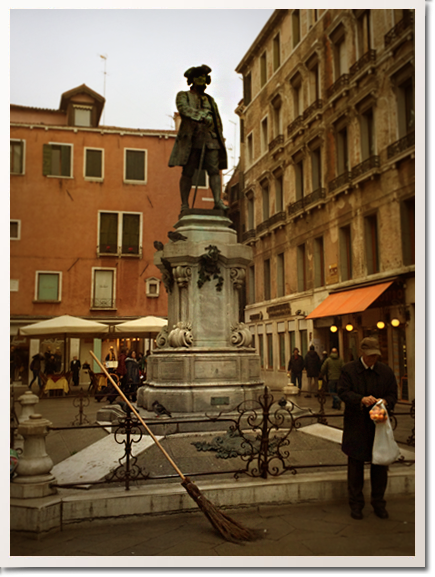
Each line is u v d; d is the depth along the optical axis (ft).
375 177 56.39
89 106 94.84
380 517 15.55
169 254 27.27
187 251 26.99
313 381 62.85
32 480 15.40
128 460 16.39
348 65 63.72
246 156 100.17
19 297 85.97
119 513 15.38
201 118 28.78
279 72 84.64
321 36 70.44
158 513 15.70
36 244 87.40
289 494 16.78
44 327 56.65
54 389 56.75
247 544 13.73
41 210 88.22
